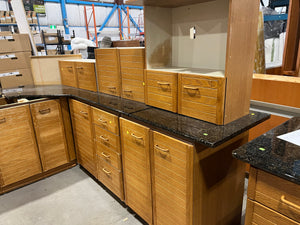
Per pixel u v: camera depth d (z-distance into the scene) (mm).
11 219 1905
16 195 2199
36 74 2863
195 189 1265
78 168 2648
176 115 1478
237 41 1186
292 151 994
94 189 2256
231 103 1286
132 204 1827
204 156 1253
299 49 2266
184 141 1229
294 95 1807
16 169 2232
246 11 1190
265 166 889
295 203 860
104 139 1900
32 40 2930
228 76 1197
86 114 2100
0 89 2600
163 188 1453
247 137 1525
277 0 2562
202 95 1308
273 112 1976
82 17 6805
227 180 1475
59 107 2385
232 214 1618
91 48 3342
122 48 1780
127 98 1900
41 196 2176
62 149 2514
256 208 1003
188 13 1587
